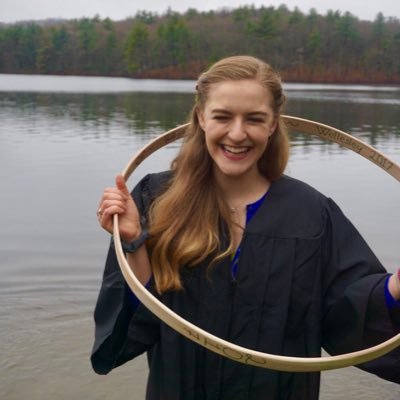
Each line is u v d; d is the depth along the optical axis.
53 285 6.28
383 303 2.36
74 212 8.84
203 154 2.56
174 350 2.45
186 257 2.42
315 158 14.29
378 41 77.94
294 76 74.19
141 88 54.31
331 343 2.56
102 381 4.66
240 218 2.50
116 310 2.47
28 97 38.28
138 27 83.19
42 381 4.64
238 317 2.41
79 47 91.00
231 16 85.31
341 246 2.51
